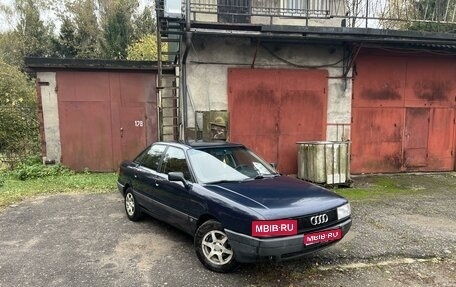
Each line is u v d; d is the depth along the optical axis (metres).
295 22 11.00
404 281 3.93
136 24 32.56
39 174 9.78
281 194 4.21
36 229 5.74
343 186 9.09
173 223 4.96
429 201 7.59
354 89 10.77
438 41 9.69
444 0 11.49
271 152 10.39
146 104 10.59
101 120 10.48
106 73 10.36
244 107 10.13
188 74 9.77
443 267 4.30
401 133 11.23
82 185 8.86
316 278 3.97
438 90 11.37
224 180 4.71
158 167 5.50
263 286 3.78
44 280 3.95
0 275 4.08
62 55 31.05
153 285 3.82
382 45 10.40
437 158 11.58
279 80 10.27
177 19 8.64
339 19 11.16
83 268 4.25
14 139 13.49
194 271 4.15
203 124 9.56
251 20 10.82
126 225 5.92
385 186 9.27
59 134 10.34
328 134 10.70
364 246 4.93
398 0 12.36
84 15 32.06
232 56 9.94
